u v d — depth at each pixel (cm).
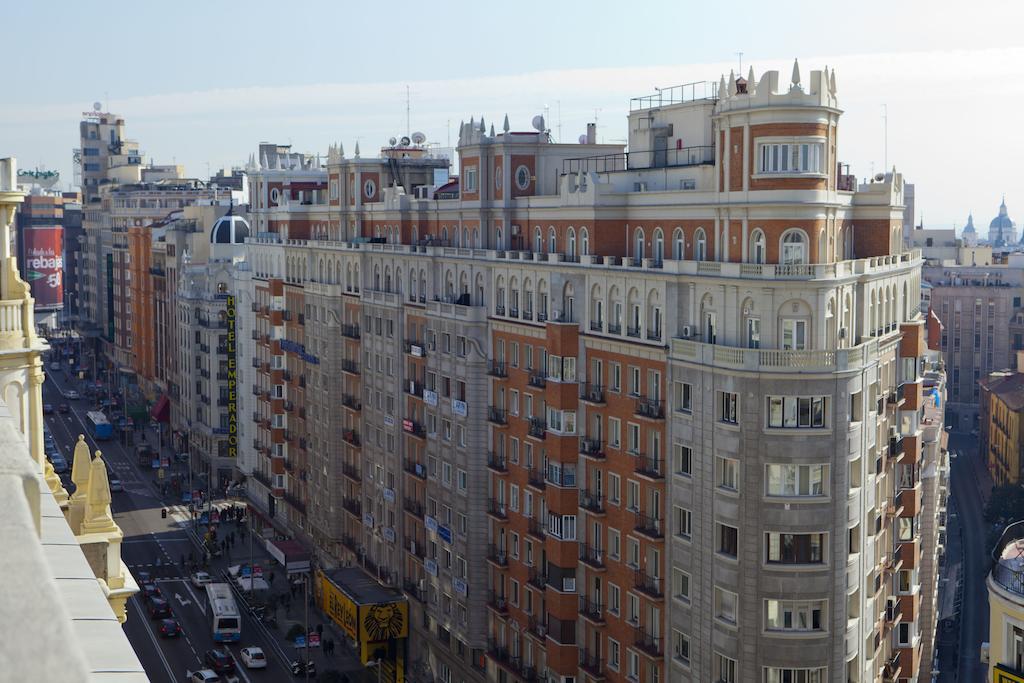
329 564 14012
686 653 7675
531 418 9362
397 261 11825
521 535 9612
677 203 7881
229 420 17950
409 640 11850
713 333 7388
